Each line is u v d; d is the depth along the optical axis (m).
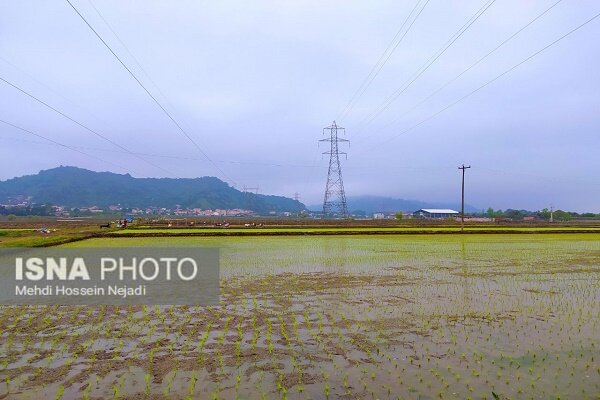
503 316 11.81
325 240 40.25
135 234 44.78
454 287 16.12
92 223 84.44
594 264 22.44
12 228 61.12
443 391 7.14
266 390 7.24
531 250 29.98
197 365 8.31
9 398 6.93
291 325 11.04
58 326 10.98
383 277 18.45
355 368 8.13
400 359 8.57
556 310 12.48
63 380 7.62
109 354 8.93
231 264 22.67
